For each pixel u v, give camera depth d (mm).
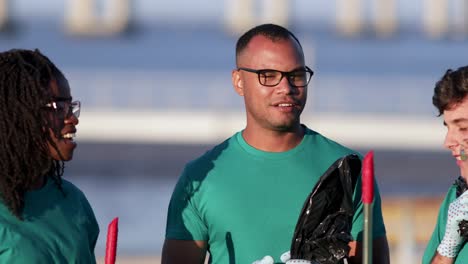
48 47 180250
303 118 77125
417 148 77750
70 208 10953
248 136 12789
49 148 10789
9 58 10758
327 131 77062
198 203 12688
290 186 12539
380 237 12773
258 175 12586
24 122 10609
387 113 78312
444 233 11484
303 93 12406
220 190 12586
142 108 79500
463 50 191500
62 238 10633
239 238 12445
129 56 162750
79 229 10875
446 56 180875
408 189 69375
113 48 172625
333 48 187625
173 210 12906
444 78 10984
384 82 78562
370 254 10695
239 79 12938
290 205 12469
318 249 11695
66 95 10867
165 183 66875
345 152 12836
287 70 12297
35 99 10625
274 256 12383
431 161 76875
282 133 12633
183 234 12789
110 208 52031
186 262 12812
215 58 163750
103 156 77812
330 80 78062
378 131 77500
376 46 196250
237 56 12727
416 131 77625
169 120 79000
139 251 35562
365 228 10594
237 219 12469
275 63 12297
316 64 152750
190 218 12758
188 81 80188
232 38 198375
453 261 11227
